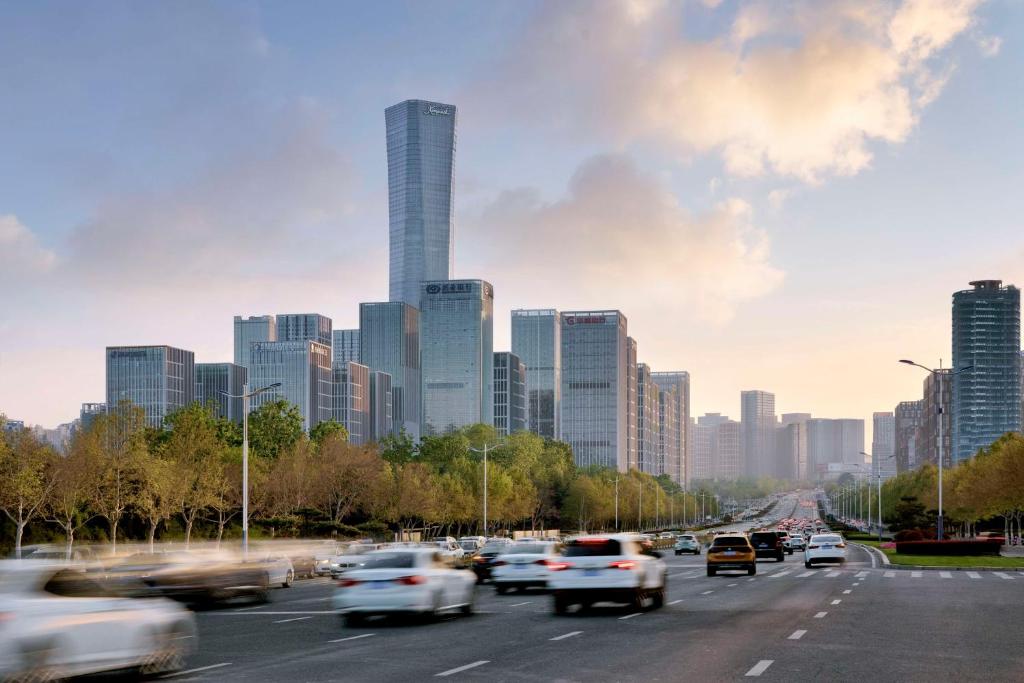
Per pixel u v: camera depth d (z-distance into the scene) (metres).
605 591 27.16
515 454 162.00
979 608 28.06
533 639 21.25
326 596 37.97
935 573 48.88
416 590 25.12
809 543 58.34
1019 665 16.73
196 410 74.69
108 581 16.31
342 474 88.75
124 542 73.50
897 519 151.38
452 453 132.00
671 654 18.38
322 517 87.25
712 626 23.44
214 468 71.25
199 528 83.81
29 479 57.34
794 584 40.34
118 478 62.72
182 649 16.92
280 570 42.94
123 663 15.56
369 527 89.62
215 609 31.94
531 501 131.62
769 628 22.84
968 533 138.00
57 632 14.54
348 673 16.52
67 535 64.25
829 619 24.92
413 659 18.22
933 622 24.05
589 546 27.69
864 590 36.16
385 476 93.50
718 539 48.38
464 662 17.69
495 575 38.69
